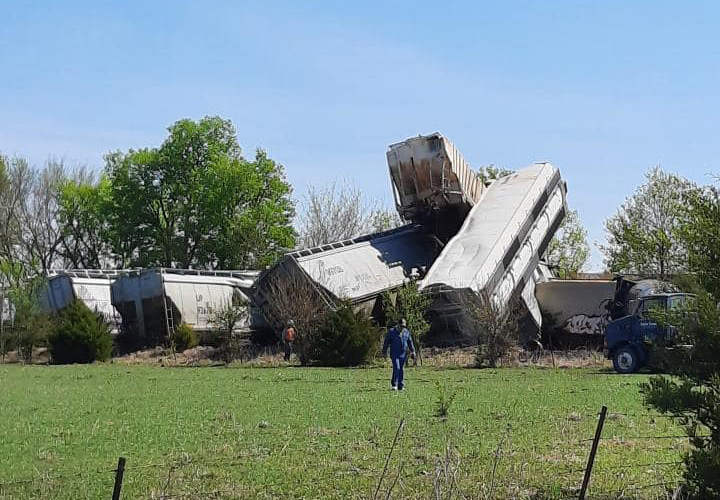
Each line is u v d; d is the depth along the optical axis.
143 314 53.25
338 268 49.03
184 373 36.81
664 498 11.48
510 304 45.25
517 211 50.03
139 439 17.05
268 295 48.19
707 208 10.66
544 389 26.72
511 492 11.89
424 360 42.94
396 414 20.58
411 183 53.16
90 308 53.06
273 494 12.05
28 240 82.75
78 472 13.79
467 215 52.81
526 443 16.03
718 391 10.16
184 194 82.62
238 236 80.75
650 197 53.94
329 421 19.42
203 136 82.75
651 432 17.48
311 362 42.75
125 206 82.50
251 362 45.12
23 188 82.00
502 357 40.00
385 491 12.04
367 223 86.69
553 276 55.34
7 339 49.56
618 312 43.03
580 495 10.55
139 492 12.19
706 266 10.58
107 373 37.25
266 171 83.75
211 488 12.39
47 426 18.95
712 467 9.73
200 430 18.17
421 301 42.81
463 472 13.17
